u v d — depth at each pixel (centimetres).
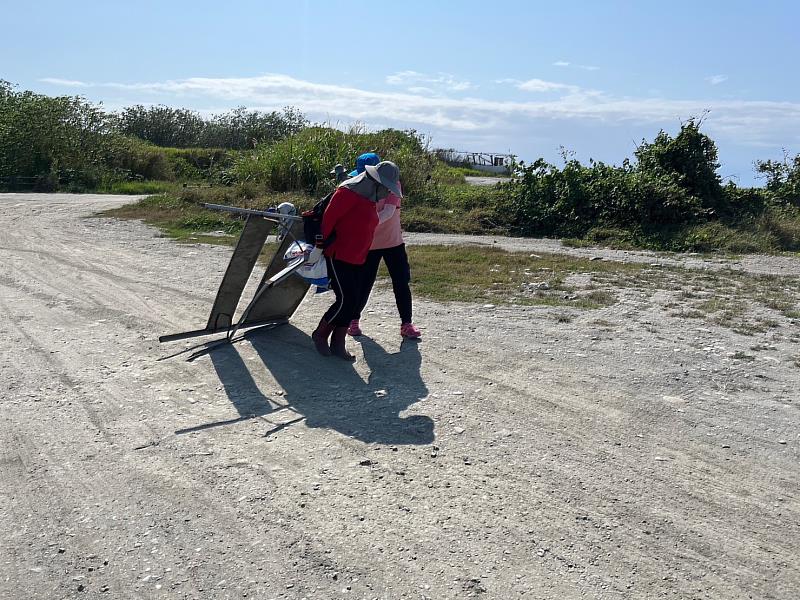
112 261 1090
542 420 542
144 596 344
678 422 543
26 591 345
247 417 540
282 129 3269
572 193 1633
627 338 741
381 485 445
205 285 937
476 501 430
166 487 438
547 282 1005
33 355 660
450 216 1702
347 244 638
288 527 399
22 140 3159
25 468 459
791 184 1920
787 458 492
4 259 1080
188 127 4862
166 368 637
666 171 1667
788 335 766
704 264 1230
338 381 613
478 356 678
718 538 401
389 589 352
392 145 2211
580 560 378
